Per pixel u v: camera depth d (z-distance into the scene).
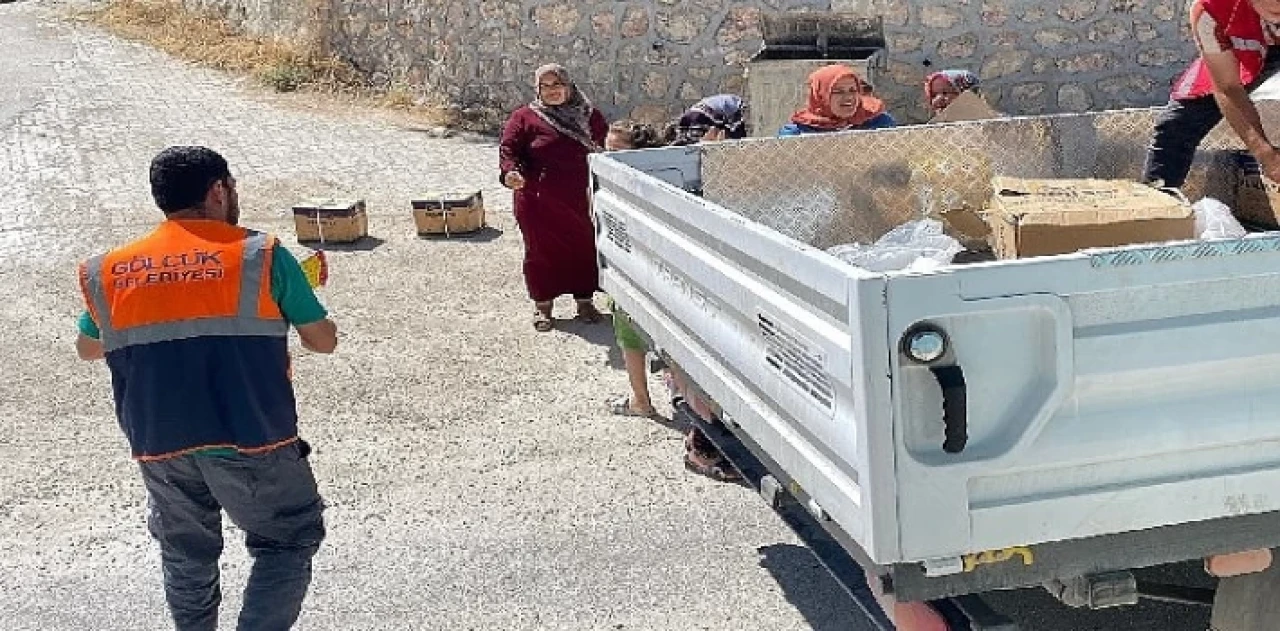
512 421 5.68
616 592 4.07
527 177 6.79
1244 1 3.44
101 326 3.21
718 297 2.96
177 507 3.32
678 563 4.25
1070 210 3.13
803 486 2.58
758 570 4.19
